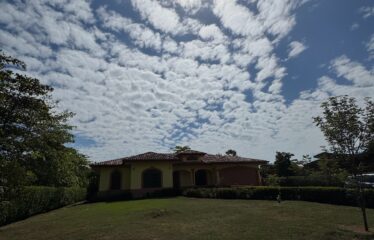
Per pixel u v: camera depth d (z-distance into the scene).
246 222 12.52
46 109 17.00
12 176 10.55
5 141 14.09
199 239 9.89
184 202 21.97
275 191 22.42
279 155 44.69
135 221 13.84
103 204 25.05
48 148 22.03
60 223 15.10
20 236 12.37
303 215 13.99
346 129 10.77
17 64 13.48
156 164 32.31
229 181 35.31
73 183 29.50
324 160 11.54
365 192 16.80
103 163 32.72
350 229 10.59
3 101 14.02
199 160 36.06
